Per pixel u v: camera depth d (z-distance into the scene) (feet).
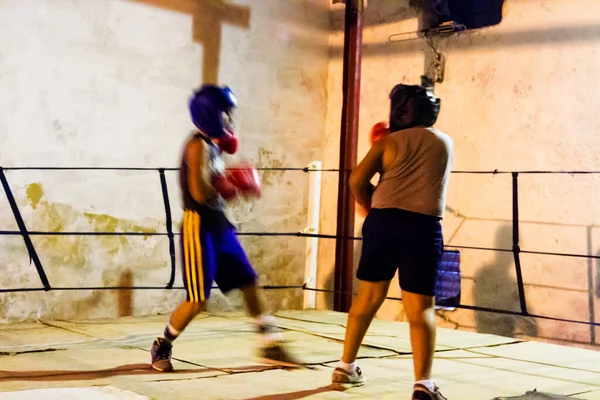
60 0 16.37
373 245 9.41
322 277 21.94
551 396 10.43
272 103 20.70
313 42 21.86
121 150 17.51
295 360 11.24
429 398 8.86
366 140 21.40
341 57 22.07
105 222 17.30
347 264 20.48
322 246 22.03
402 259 9.23
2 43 15.49
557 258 17.57
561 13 17.79
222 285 10.85
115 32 17.31
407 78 20.57
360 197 9.80
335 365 12.09
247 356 12.62
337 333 15.90
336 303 20.67
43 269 16.31
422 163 9.26
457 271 19.02
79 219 16.87
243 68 19.94
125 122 17.54
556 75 17.80
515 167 18.39
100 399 8.93
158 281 18.37
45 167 15.93
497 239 18.54
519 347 15.30
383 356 13.19
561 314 17.42
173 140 18.48
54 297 16.58
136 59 17.70
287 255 21.18
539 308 17.79
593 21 17.25
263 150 20.45
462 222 19.20
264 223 20.54
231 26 19.63
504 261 18.39
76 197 16.79
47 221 16.35
